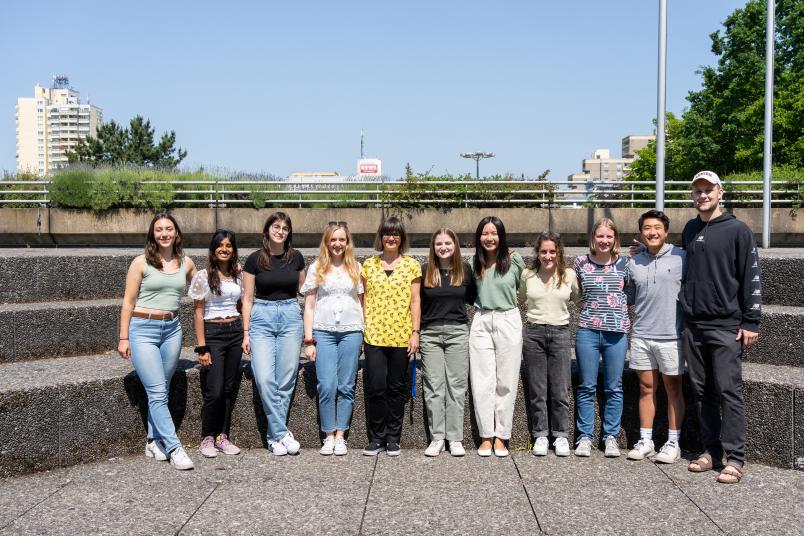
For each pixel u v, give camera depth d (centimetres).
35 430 491
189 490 455
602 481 469
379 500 435
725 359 476
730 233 478
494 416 539
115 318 673
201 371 561
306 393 557
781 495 443
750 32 3080
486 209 1530
